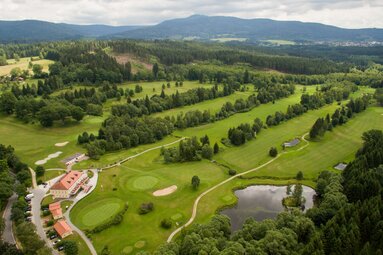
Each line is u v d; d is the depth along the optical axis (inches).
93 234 3914.9
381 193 3818.9
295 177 5398.6
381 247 3107.8
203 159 6097.4
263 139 7126.0
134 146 6766.7
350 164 4857.3
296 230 3371.1
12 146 6579.7
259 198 4830.2
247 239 3272.6
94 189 4953.3
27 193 4798.2
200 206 4530.0
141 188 5002.5
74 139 6963.6
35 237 3440.0
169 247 3223.4
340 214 3388.3
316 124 6948.8
